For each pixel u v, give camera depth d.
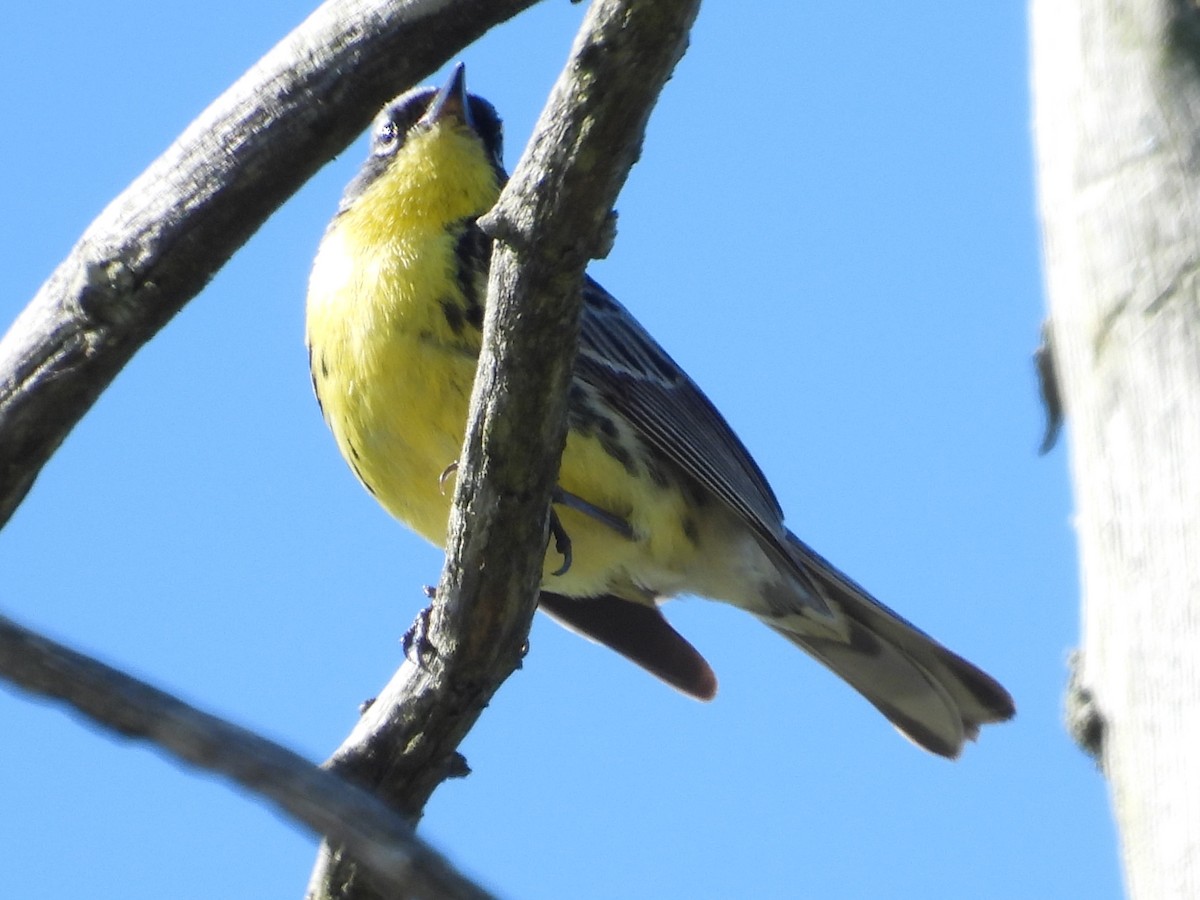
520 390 9.09
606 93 7.90
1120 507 6.64
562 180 8.23
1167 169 6.91
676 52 7.78
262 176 10.27
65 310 10.30
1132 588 6.52
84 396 10.44
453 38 10.18
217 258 10.39
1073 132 7.22
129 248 10.26
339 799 5.86
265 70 10.29
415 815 10.71
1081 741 6.67
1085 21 7.35
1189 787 6.17
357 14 10.12
